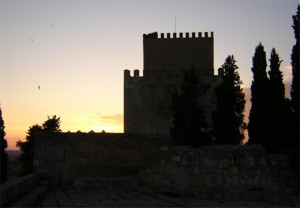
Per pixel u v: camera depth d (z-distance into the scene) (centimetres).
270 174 2675
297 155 2598
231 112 4253
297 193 2394
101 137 3291
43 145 3228
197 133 3925
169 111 7694
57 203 2134
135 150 3316
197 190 2512
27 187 2241
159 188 2797
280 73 3678
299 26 2950
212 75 7462
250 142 3697
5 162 3325
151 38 7881
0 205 1511
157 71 7812
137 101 7769
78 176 3225
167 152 2947
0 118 2245
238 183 2697
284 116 3469
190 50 7838
